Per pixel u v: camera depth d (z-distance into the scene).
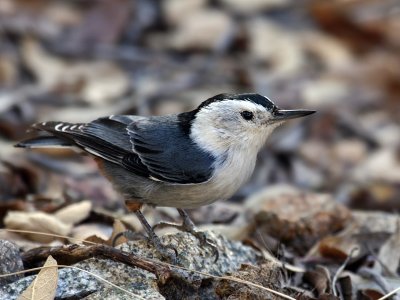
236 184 9.22
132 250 8.66
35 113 14.56
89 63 16.52
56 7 18.02
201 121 9.16
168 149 9.07
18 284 7.93
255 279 8.19
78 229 10.17
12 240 9.59
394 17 18.89
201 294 8.37
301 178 14.56
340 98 16.67
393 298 9.16
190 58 17.33
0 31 16.89
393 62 17.83
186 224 9.24
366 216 10.94
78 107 15.19
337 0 18.88
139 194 9.25
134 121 9.45
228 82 16.70
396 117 16.62
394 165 15.02
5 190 11.63
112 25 17.47
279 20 18.91
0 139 13.88
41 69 16.02
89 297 7.75
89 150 9.41
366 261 10.06
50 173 12.23
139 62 16.86
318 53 18.03
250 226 10.54
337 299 8.63
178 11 18.14
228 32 17.83
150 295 7.80
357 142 15.66
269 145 15.03
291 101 16.28
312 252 10.16
